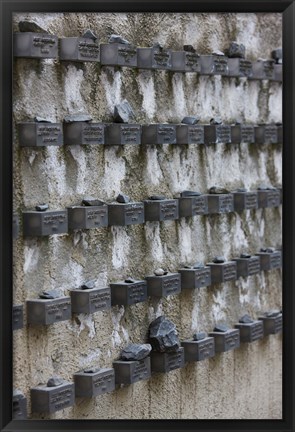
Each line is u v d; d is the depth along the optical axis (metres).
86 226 5.55
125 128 5.86
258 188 7.33
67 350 5.61
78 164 5.67
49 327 5.50
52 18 5.55
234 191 7.04
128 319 6.05
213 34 6.90
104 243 5.86
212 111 6.84
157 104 6.32
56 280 5.52
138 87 6.16
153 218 6.10
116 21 6.02
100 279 5.82
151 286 6.13
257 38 7.39
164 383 6.36
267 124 7.44
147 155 6.20
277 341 7.62
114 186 5.95
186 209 6.38
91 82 5.79
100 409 5.86
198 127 6.48
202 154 6.71
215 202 6.65
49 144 5.35
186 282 6.40
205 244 6.72
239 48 7.04
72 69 5.65
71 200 5.62
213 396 6.84
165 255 6.34
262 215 7.44
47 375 5.48
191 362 6.61
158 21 6.35
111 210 5.81
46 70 5.48
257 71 7.26
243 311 7.16
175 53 6.39
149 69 6.22
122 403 6.02
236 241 7.08
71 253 5.62
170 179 6.40
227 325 6.96
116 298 5.88
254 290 7.30
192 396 6.63
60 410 5.53
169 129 6.22
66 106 5.61
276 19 7.56
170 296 6.39
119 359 5.96
